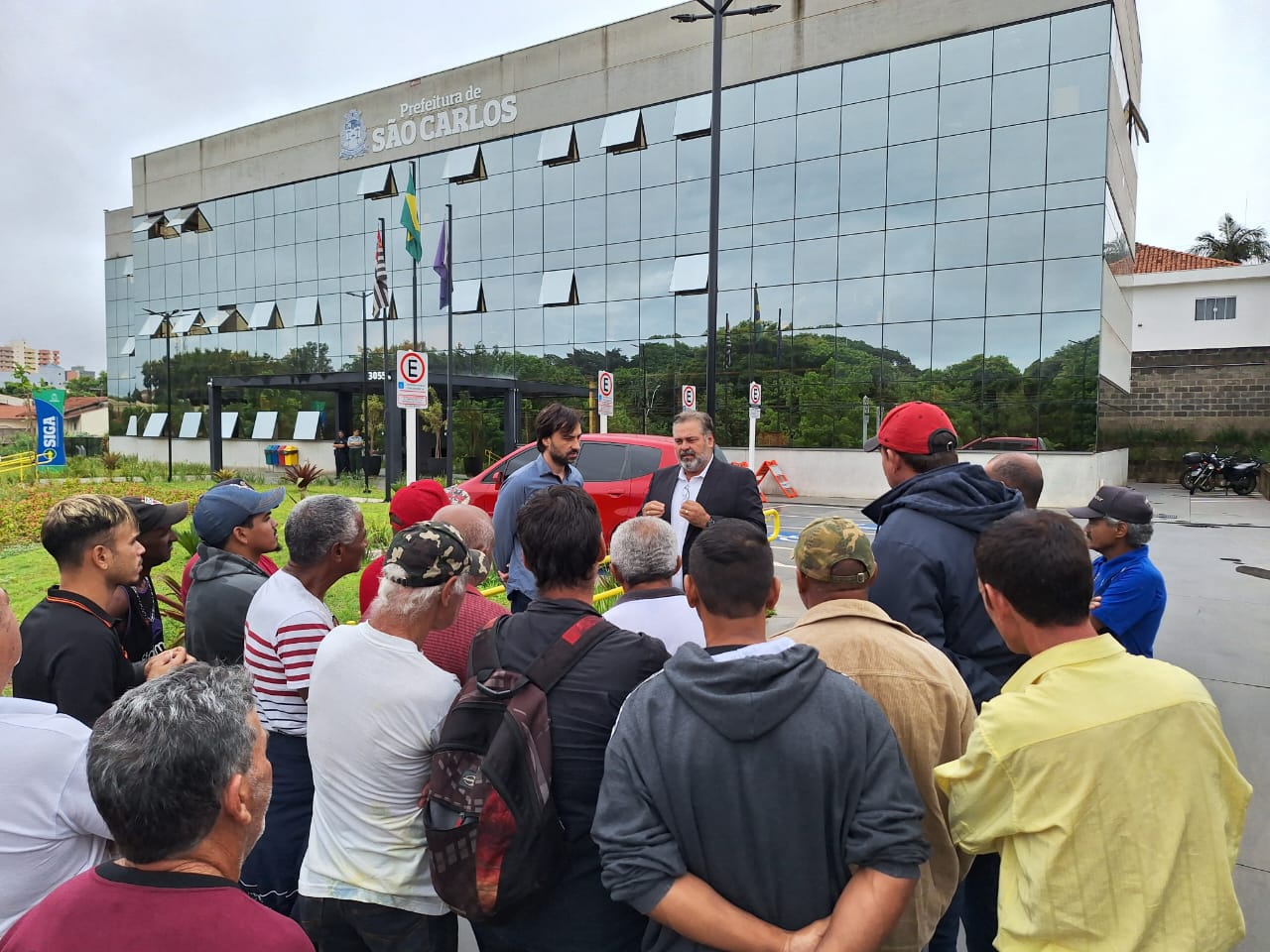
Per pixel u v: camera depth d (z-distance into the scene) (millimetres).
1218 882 1322
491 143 26812
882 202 20344
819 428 21516
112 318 42750
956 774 1531
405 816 1893
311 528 2418
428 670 1926
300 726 2398
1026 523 1563
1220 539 12195
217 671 1340
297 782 2412
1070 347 18328
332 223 30797
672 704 1470
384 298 22031
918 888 1745
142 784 1133
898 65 19938
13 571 8891
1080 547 1504
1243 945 2672
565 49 24969
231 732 1230
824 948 1318
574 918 1748
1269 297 27219
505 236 26766
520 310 26578
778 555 10758
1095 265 18016
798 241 21531
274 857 2389
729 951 1361
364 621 1987
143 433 37312
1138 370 28078
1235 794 1373
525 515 1947
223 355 34312
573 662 1765
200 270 34906
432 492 3201
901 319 20266
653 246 24016
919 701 1710
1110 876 1335
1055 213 18359
